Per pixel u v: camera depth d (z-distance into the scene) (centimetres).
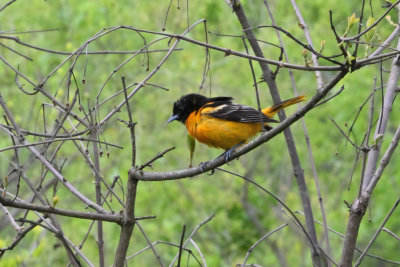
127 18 1475
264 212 1759
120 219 555
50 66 1480
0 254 605
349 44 483
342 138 1572
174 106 876
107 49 1511
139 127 1587
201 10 1495
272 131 549
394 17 1320
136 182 565
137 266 1580
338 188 1744
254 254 1716
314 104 517
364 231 1543
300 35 1520
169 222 1565
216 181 1709
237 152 580
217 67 1569
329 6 1518
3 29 1425
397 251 1769
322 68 498
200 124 809
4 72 1416
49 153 1428
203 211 1662
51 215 655
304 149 1750
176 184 1634
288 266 1725
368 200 575
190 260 1536
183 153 1630
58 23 1472
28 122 1289
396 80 643
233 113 790
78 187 1559
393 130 1628
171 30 1555
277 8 1603
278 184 1944
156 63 1561
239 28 1559
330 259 640
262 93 1600
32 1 1446
